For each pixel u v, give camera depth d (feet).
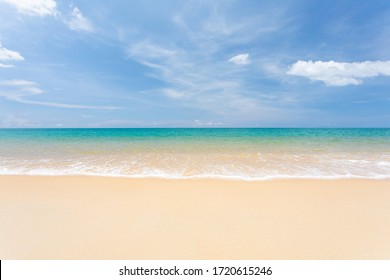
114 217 14.02
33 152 39.45
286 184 20.84
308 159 33.01
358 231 12.38
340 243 11.30
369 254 10.47
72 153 38.60
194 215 14.33
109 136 82.84
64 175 23.98
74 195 17.92
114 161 31.65
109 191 18.89
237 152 40.22
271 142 58.29
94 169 26.76
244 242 11.41
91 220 13.64
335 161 31.45
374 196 17.66
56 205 15.88
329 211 14.90
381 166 28.14
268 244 11.24
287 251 10.75
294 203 16.28
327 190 19.08
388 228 12.69
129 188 19.69
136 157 35.01
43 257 10.29
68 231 12.36
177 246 11.12
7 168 27.12
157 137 79.20
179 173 25.00
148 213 14.61
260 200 16.85
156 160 32.53
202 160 32.53
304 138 69.97
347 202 16.44
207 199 17.07
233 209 15.25
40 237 11.78
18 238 11.69
